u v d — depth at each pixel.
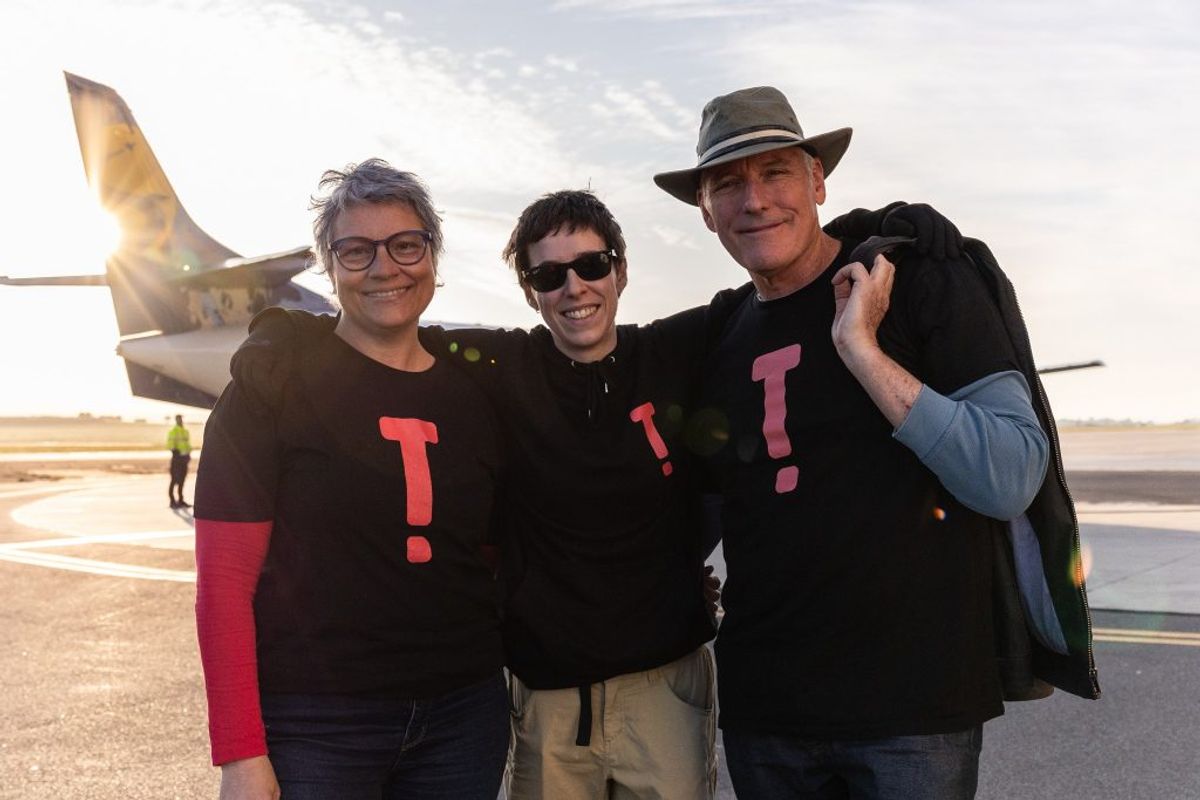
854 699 1.73
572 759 2.12
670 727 2.12
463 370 2.05
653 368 2.12
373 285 1.76
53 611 6.47
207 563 1.65
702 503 2.29
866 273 1.73
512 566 2.08
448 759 1.79
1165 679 4.36
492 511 2.12
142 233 18.83
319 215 1.83
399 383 1.83
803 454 1.83
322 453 1.71
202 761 3.55
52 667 4.96
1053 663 1.81
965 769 1.74
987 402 1.68
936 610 1.73
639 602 2.08
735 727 1.91
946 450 1.60
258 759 1.62
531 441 2.04
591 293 2.05
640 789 2.11
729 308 2.20
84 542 10.43
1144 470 21.42
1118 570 7.25
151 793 3.25
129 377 17.97
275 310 1.82
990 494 1.62
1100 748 3.53
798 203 1.90
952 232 1.82
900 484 1.75
